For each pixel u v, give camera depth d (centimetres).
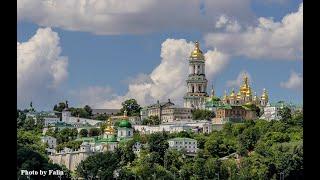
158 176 18712
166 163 19562
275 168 16725
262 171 17025
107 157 18538
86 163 18262
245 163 17812
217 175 18175
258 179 17000
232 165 18238
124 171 18512
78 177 18012
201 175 18325
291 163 16350
